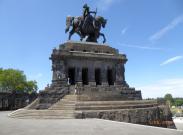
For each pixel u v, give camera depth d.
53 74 52.19
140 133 19.73
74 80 54.41
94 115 36.25
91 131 20.92
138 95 56.31
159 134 19.20
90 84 53.97
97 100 46.84
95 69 56.69
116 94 52.66
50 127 23.94
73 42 56.66
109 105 41.19
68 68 53.44
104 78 56.22
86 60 55.12
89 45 57.59
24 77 125.69
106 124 26.69
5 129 22.64
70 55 53.38
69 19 60.19
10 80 116.88
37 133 19.81
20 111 41.19
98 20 62.03
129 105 43.19
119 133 19.73
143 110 43.44
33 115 37.00
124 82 58.47
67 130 21.59
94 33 61.53
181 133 19.91
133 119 41.00
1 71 121.81
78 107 37.97
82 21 60.94
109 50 59.22
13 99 74.44
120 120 38.78
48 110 37.75
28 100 78.38
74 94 47.69
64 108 38.72
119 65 58.81
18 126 25.09
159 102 52.19
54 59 52.72
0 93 70.94
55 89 49.06
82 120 31.88
